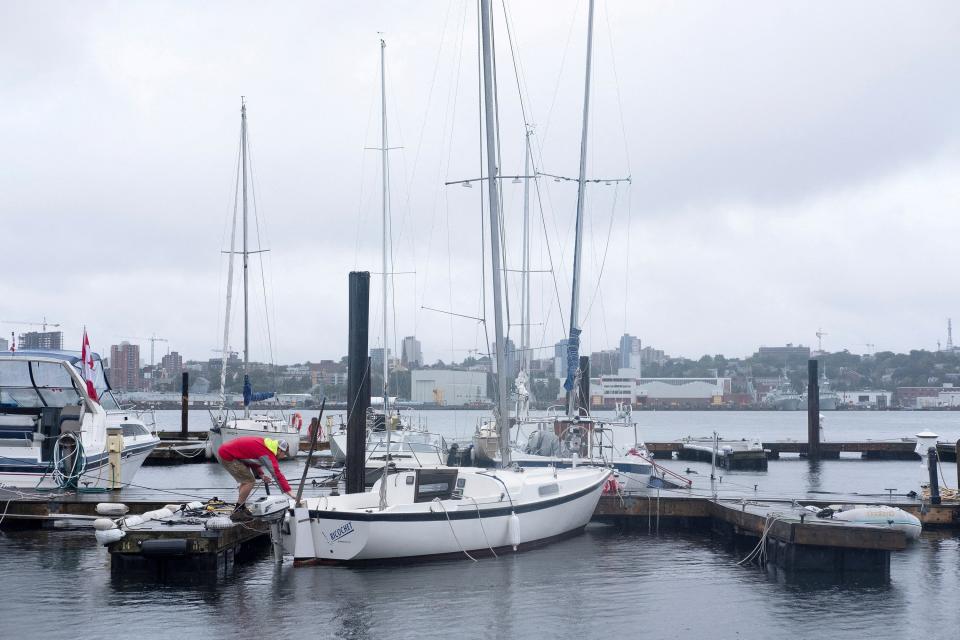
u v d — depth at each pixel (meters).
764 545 17.94
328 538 16.20
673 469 41.66
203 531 15.62
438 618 13.63
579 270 31.23
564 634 12.99
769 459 49.88
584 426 23.81
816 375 49.56
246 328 42.12
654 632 13.14
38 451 22.28
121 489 23.53
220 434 37.97
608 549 19.25
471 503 17.08
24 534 19.80
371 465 28.30
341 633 12.86
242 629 12.94
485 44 20.62
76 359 23.38
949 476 37.62
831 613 14.18
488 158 20.56
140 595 14.61
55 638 12.45
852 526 16.62
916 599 15.02
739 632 13.16
